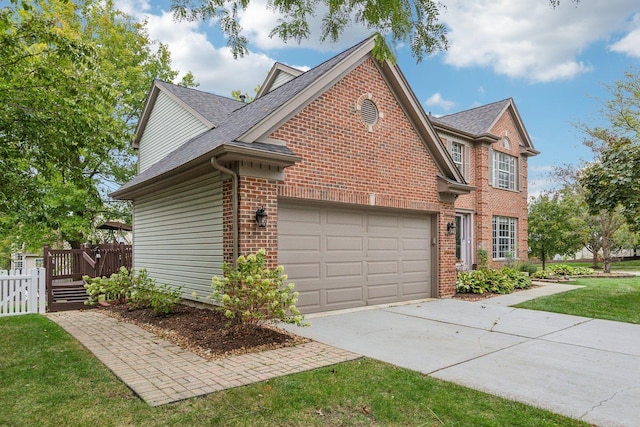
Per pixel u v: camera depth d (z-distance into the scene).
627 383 4.80
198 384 4.63
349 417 3.83
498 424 3.70
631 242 21.12
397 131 10.37
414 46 5.59
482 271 13.17
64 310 10.55
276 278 6.91
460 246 18.12
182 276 9.81
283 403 4.10
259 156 7.37
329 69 8.80
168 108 14.32
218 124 11.73
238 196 7.52
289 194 8.19
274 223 7.90
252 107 10.66
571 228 19.27
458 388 4.57
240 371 5.09
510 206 19.97
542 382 4.81
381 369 5.18
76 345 6.51
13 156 7.31
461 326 7.80
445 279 11.44
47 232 16.83
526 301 10.58
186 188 9.67
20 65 6.98
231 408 3.99
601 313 9.14
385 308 9.61
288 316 7.77
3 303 9.65
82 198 16.80
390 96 10.27
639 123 19.86
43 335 7.22
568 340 6.82
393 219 10.54
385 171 10.02
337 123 9.08
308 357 5.70
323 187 8.74
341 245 9.36
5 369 5.25
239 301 6.61
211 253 8.52
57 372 5.11
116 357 5.78
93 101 7.50
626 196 10.80
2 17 6.52
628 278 17.25
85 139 7.57
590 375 5.08
